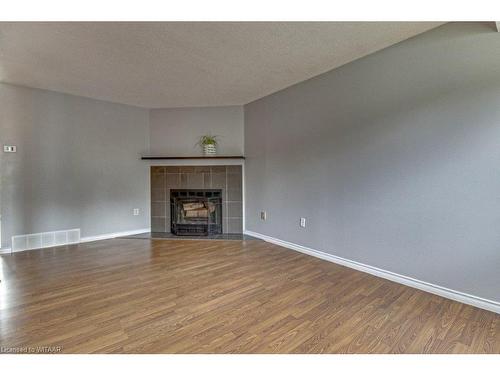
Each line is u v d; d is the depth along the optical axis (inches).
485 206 86.1
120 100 185.2
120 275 118.3
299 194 153.7
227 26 94.3
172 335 74.3
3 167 150.1
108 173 187.8
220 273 121.0
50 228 165.5
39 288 104.2
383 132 112.2
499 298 84.0
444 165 94.7
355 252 125.5
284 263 134.6
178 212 206.1
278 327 78.3
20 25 92.1
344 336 73.9
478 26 85.7
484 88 85.2
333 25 94.0
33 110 158.4
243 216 197.9
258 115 181.9
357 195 123.4
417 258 103.0
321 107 138.9
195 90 163.9
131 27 94.2
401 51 105.1
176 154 204.4
